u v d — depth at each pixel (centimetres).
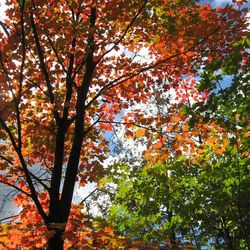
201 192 945
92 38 637
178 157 966
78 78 780
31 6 584
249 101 650
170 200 960
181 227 1073
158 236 956
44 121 763
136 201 1002
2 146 717
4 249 589
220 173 923
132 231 998
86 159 769
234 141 729
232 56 634
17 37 596
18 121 597
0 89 594
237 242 1065
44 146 759
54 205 610
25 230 596
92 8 692
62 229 539
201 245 1104
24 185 702
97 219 617
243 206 955
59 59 671
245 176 921
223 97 646
